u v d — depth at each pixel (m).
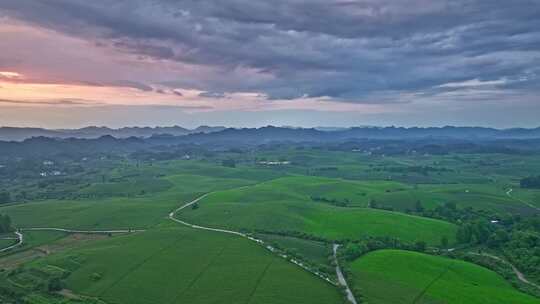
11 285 165.00
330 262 193.38
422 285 165.88
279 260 193.38
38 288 163.38
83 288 164.88
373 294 156.50
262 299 153.38
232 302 151.75
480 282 174.12
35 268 182.00
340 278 174.62
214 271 179.75
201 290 162.12
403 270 180.38
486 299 155.88
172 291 162.12
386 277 172.88
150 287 165.25
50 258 195.75
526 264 197.12
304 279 171.38
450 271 182.88
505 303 153.50
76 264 186.75
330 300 153.50
